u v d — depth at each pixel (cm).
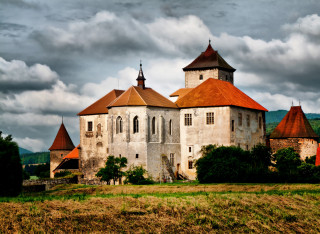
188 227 4894
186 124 10131
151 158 9488
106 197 5497
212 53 11850
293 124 11256
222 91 10225
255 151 9369
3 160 6241
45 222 4397
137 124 9512
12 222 4300
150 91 10325
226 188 7394
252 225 5244
